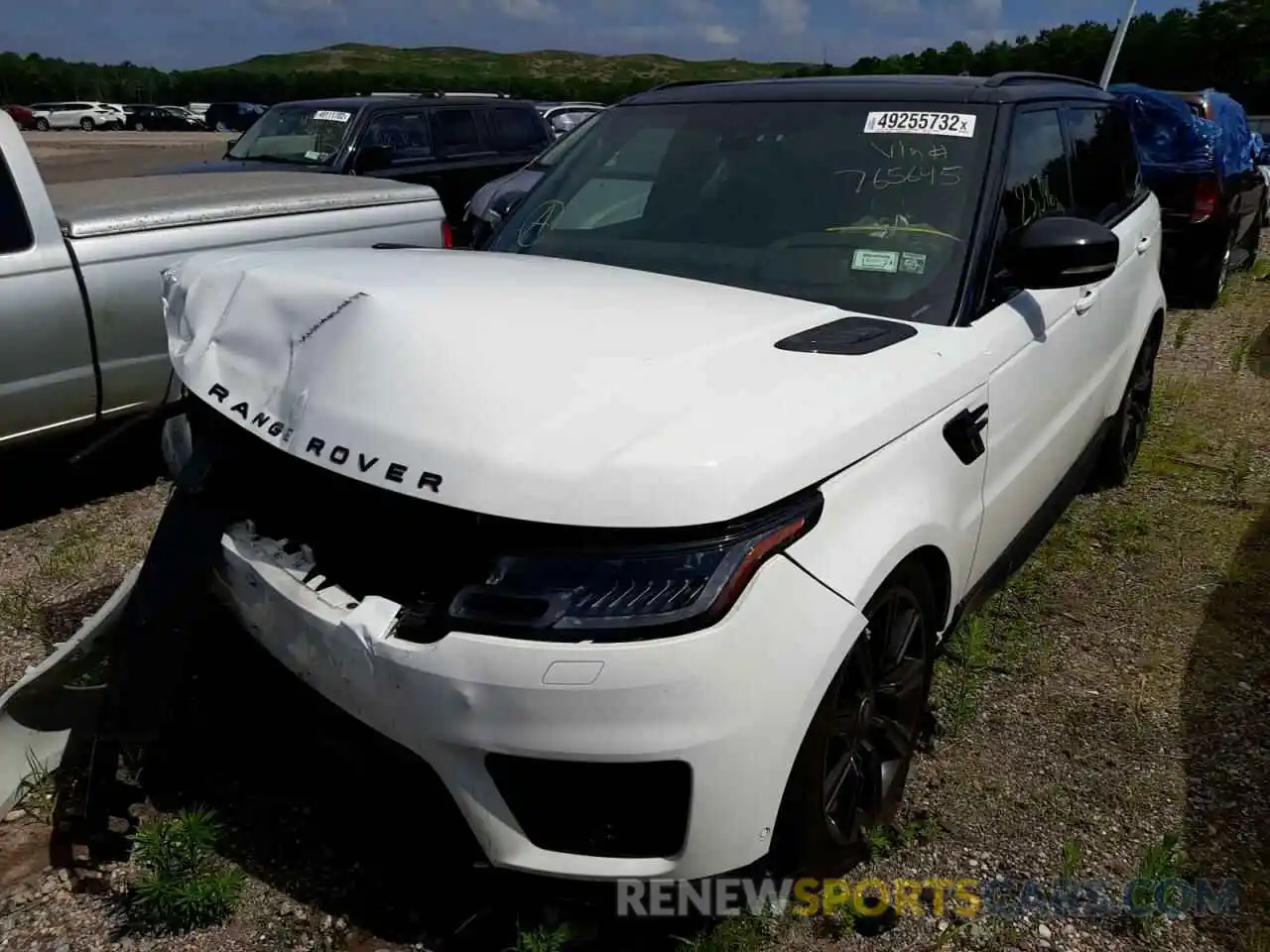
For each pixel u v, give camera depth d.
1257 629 3.85
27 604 3.81
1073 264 2.87
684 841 2.02
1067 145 3.87
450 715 1.96
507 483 1.94
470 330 2.25
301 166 9.53
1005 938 2.42
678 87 3.87
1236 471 5.34
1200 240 9.20
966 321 2.86
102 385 4.66
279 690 2.40
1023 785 2.96
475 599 1.96
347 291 2.39
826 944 2.38
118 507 4.79
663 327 2.38
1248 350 7.91
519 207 3.74
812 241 3.10
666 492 1.92
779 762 2.05
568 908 2.33
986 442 2.84
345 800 2.51
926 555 2.58
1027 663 3.58
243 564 2.30
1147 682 3.49
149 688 2.38
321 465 2.14
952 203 3.08
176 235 4.79
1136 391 5.11
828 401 2.23
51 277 4.39
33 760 2.78
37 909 2.40
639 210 3.41
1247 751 3.13
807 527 2.08
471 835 2.07
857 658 2.34
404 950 2.31
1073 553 4.43
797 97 3.51
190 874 2.41
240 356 2.49
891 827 2.71
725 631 1.93
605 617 1.91
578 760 1.94
